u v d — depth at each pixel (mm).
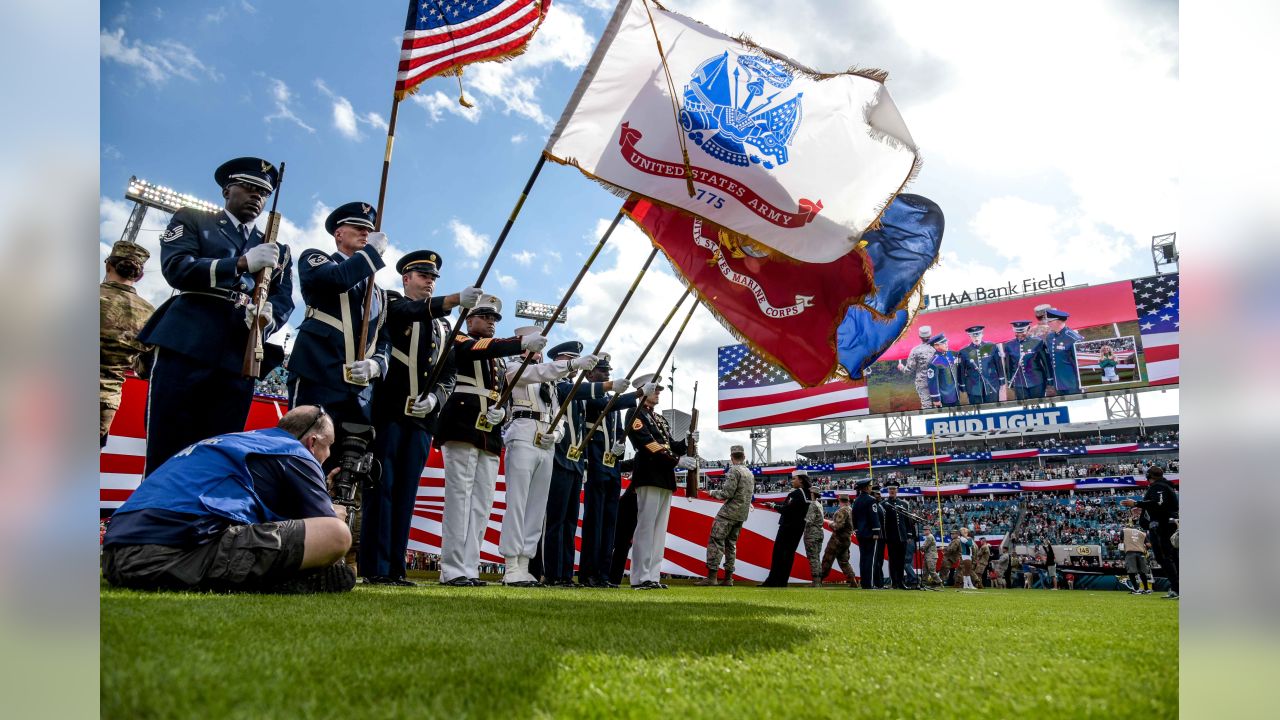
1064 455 38781
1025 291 37500
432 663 1528
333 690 1268
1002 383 34031
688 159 4406
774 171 4715
